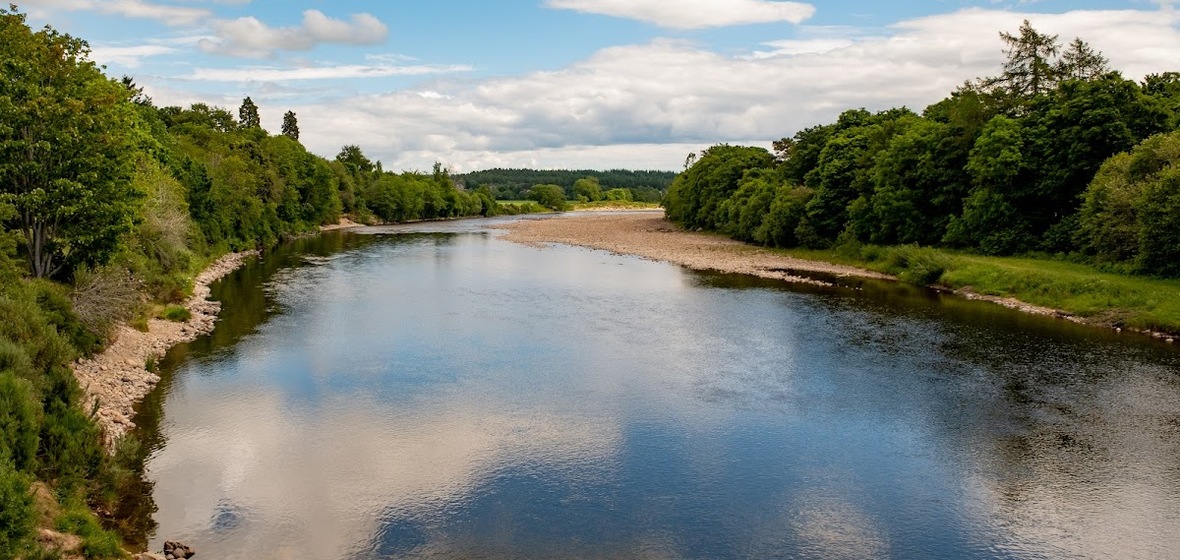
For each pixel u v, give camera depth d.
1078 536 16.28
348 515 16.67
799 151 93.31
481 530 16.17
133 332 30.62
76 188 27.02
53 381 18.28
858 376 27.97
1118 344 32.97
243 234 73.12
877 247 64.38
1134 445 21.25
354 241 90.44
